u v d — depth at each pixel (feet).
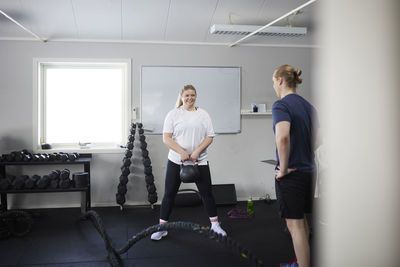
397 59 0.88
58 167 14.78
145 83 15.06
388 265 0.92
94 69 15.20
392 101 0.89
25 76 14.37
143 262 8.91
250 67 15.76
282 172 6.07
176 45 15.23
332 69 0.98
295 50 15.99
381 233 0.92
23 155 13.12
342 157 0.95
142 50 15.02
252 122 15.85
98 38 14.69
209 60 15.47
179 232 11.23
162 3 13.20
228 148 15.69
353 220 0.95
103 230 9.44
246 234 11.18
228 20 14.17
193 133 10.21
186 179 9.62
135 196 15.12
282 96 6.72
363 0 0.91
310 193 6.30
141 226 12.15
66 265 8.79
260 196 15.98
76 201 14.78
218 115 15.55
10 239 10.72
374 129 0.91
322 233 1.11
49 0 12.62
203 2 13.16
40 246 10.12
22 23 13.48
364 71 0.91
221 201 14.90
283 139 5.90
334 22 0.97
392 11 0.88
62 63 14.76
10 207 14.44
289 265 7.72
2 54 14.19
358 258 0.95
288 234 11.05
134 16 13.74
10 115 14.29
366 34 0.91
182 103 10.71
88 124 15.29
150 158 15.17
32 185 12.57
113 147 15.24
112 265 8.68
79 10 13.23
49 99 15.03
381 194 0.91
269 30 12.77
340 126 0.97
